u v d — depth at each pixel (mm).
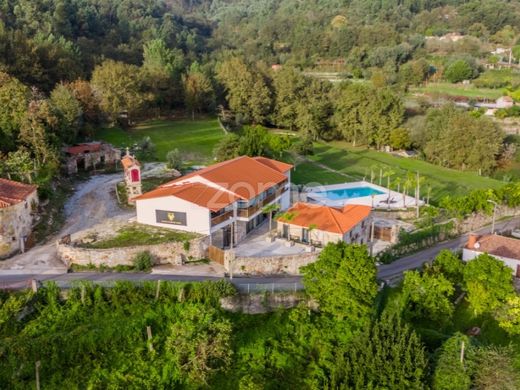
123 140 89688
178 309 40312
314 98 118188
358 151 109250
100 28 154250
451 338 39375
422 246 59875
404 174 90438
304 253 49125
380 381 35469
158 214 51594
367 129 110688
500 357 37281
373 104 110188
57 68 100125
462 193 82000
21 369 34844
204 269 46812
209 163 79875
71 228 51875
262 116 118938
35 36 112625
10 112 65438
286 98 119312
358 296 41312
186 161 81500
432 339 41469
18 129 65375
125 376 35594
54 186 62125
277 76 124312
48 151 64562
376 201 71000
